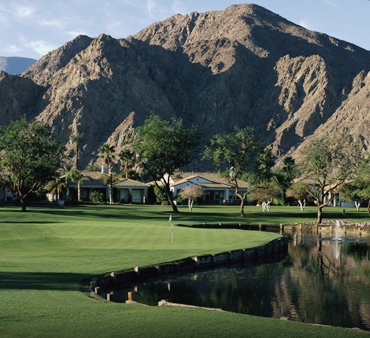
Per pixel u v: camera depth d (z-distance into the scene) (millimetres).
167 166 73125
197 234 37188
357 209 97375
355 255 33500
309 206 115312
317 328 9656
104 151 127250
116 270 20312
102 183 112875
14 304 11781
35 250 25906
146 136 72438
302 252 35312
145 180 140250
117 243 29859
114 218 57625
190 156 74750
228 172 72625
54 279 16953
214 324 9852
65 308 11477
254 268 26781
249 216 71188
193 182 116250
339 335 9156
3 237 31000
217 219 63625
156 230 38469
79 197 104250
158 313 10977
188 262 24516
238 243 32250
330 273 25375
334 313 16828
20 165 63625
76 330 9250
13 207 76250
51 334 8922
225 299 18734
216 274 24391
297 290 20750
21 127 64500
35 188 65812
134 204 106188
